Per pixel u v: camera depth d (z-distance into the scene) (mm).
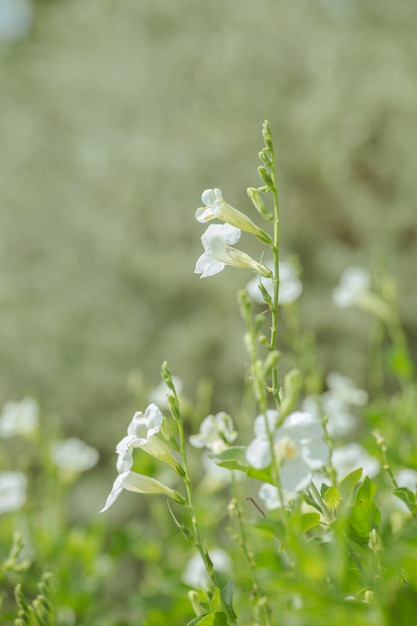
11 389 8969
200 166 9266
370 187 8914
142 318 8992
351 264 8641
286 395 1042
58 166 10094
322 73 9234
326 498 1260
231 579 1339
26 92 10984
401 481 2195
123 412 8703
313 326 8445
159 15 10484
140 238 9297
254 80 9648
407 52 9336
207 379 8609
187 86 9922
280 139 9195
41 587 1605
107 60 10383
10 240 9586
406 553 916
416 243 8727
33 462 7273
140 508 7613
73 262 9320
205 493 3078
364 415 2730
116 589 5938
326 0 10094
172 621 2166
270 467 1081
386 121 8891
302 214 8945
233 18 10086
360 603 951
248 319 1087
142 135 9688
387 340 8289
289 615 949
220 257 1420
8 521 2951
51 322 9039
